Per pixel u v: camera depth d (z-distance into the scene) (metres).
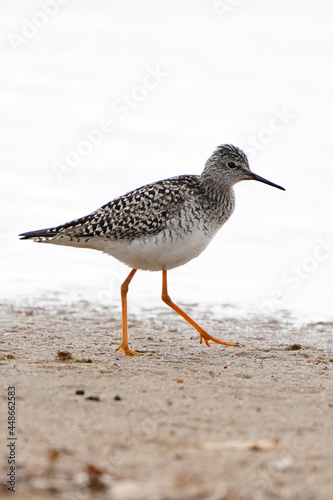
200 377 9.11
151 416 7.44
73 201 20.30
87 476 5.92
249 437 6.90
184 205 11.14
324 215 19.92
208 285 15.92
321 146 24.33
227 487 5.81
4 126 24.94
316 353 11.12
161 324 13.14
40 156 22.91
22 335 11.64
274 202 20.83
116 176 22.11
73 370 9.20
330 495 5.73
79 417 7.34
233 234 18.80
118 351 10.84
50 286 15.54
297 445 6.72
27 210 19.38
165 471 6.10
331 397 8.32
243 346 11.56
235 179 11.80
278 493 5.74
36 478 5.95
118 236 11.09
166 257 11.26
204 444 6.70
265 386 8.75
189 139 24.83
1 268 16.48
